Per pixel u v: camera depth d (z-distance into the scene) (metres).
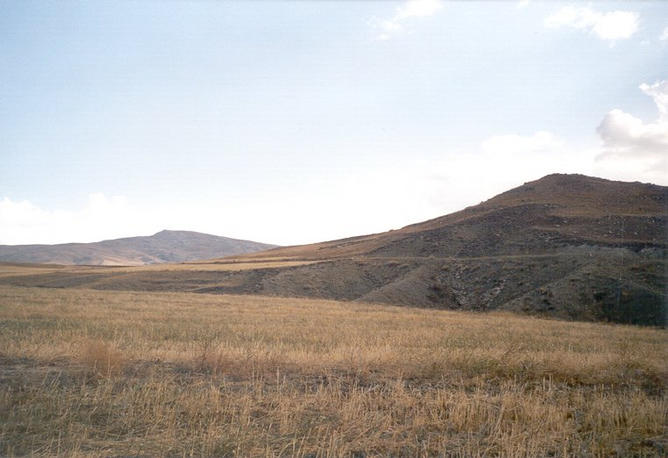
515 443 8.14
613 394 11.37
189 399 9.62
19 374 11.47
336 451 7.62
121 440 7.89
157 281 81.50
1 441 7.59
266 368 12.76
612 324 43.69
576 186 119.31
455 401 10.06
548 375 13.09
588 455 7.84
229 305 42.50
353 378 12.17
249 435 8.04
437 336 22.42
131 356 13.53
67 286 81.56
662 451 8.21
